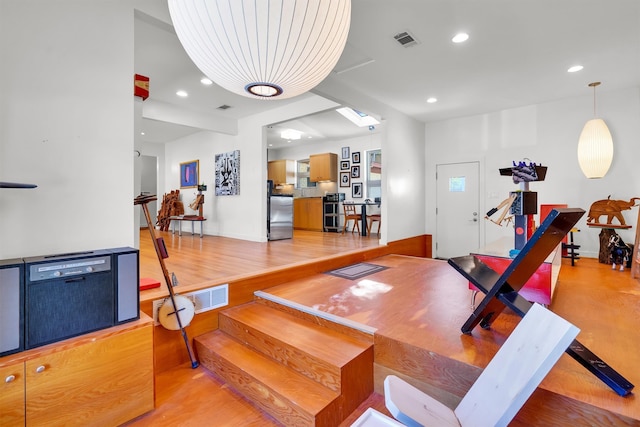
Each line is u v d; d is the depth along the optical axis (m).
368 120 6.74
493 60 3.49
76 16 1.85
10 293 1.39
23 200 1.69
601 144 4.07
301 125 6.92
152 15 2.21
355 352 1.89
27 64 1.69
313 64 1.27
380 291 2.91
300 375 1.92
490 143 5.48
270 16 1.05
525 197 2.33
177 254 4.32
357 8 2.59
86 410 1.56
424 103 4.98
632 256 3.73
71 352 1.52
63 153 1.81
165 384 2.09
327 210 8.21
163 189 9.03
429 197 6.19
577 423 1.26
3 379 1.34
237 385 2.04
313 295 2.79
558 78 3.99
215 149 6.99
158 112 5.21
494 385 1.22
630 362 1.53
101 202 1.95
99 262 1.65
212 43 1.16
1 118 1.62
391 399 1.12
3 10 1.62
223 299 2.67
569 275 3.62
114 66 2.00
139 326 1.74
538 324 1.21
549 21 2.76
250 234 6.11
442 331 1.98
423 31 2.93
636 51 3.28
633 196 4.29
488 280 1.81
